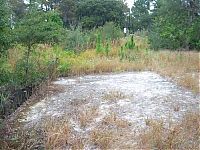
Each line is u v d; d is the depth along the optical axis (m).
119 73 15.13
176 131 7.26
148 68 15.84
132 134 7.46
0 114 8.90
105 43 23.08
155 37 26.39
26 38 12.22
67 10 50.28
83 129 7.83
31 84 11.82
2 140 7.30
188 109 8.84
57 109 9.34
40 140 7.37
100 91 10.95
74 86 12.03
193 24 26.84
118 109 8.98
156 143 6.90
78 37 21.33
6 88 10.06
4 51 9.54
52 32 12.66
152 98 9.86
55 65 14.38
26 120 8.68
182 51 23.28
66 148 7.00
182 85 11.38
